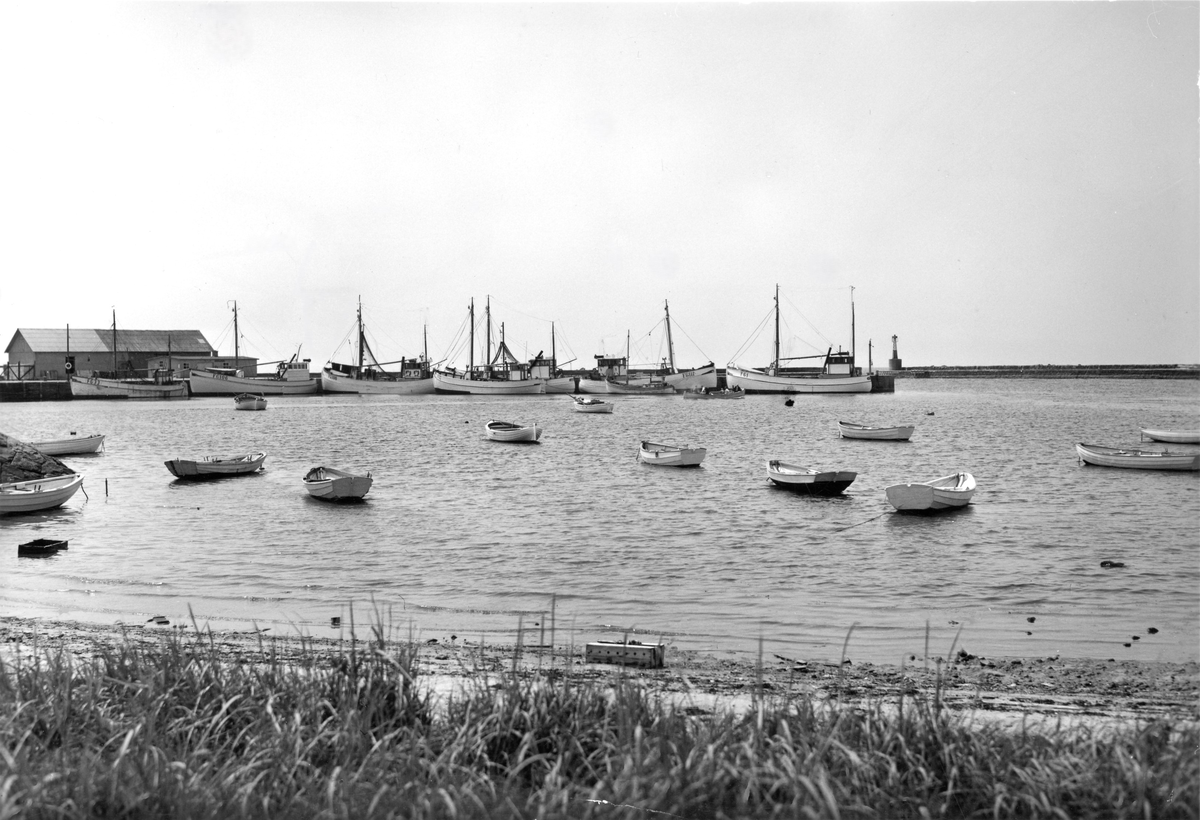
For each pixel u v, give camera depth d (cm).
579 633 1764
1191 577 2298
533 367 16450
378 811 693
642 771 748
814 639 1733
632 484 4369
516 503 3712
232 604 2019
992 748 809
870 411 11362
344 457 5859
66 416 10588
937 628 1823
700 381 16775
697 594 2134
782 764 746
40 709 896
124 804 699
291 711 891
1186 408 11138
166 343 15675
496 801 716
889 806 727
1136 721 902
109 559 2553
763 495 3944
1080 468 4950
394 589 2189
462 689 976
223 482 4419
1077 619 1898
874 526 3123
